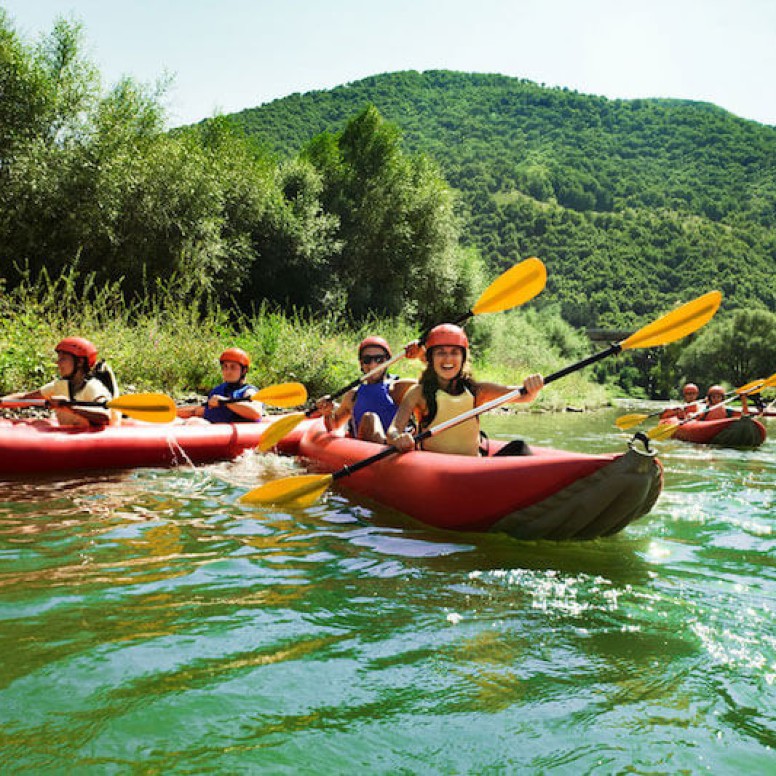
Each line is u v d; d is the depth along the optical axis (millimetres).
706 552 3258
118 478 4773
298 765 1515
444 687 1877
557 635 2234
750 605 2535
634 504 3189
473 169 175000
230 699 1781
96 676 1878
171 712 1712
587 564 3021
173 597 2480
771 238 141375
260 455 5910
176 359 10180
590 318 109562
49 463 4859
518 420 12734
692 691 1880
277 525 3574
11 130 12875
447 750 1587
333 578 2746
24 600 2412
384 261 23875
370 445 4559
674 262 125562
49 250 13398
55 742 1572
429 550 3178
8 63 12781
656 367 57500
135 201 14273
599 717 1740
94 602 2410
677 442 9023
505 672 1972
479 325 27281
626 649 2139
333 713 1732
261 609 2396
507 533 3373
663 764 1549
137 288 14648
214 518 3676
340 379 11695
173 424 5793
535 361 29766
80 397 5258
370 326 18703
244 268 17781
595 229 134625
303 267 19922
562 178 178000
